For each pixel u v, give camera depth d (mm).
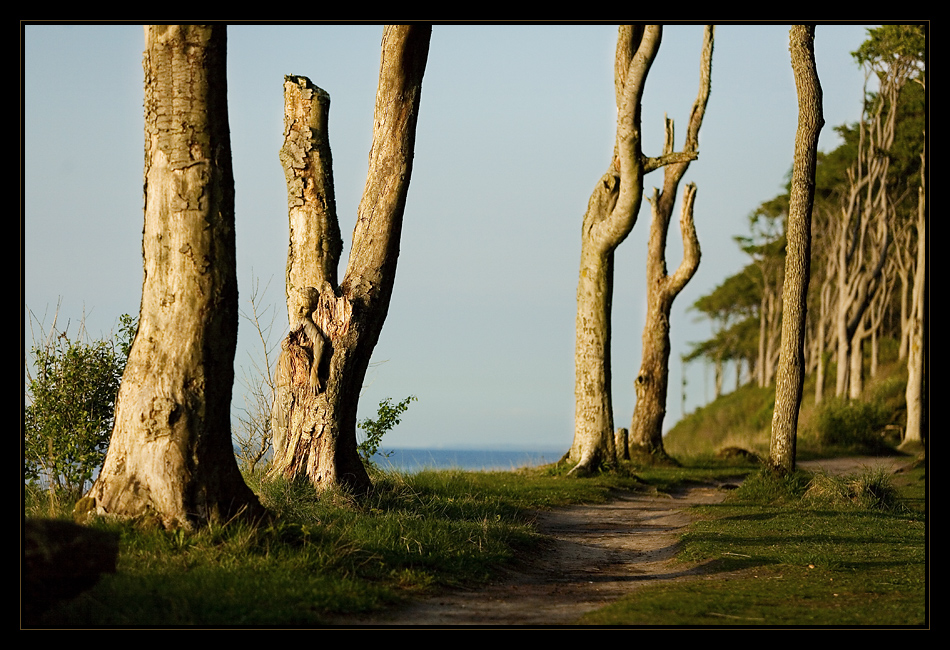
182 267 10750
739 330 96062
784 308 22391
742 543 13961
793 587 10625
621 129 25719
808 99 22297
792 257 22359
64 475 13070
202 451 10789
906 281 59500
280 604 8672
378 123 16828
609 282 27812
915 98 50000
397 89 16609
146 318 10898
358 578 10484
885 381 55281
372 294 16438
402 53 16453
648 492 23969
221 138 10945
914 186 53188
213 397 10891
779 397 22141
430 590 10562
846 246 52312
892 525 15977
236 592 8844
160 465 10609
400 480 18297
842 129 57969
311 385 16031
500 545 13219
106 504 10680
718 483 27172
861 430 43281
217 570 9508
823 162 62562
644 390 32844
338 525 12633
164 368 10727
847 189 57469
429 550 12016
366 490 16203
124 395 10898
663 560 13680
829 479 20328
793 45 22516
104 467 10914
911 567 11797
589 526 17562
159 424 10672
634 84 25297
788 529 15461
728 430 63906
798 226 22359
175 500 10586
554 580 12008
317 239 16469
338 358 16062
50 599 7812
